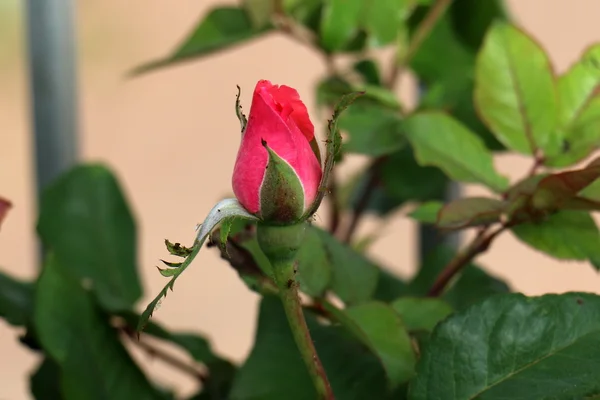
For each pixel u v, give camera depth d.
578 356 0.47
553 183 0.49
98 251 0.62
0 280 0.58
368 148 0.56
